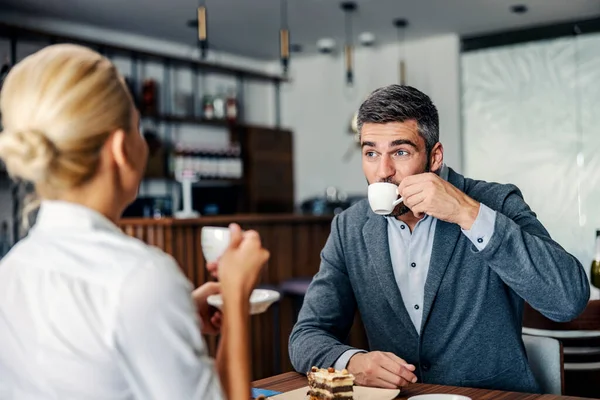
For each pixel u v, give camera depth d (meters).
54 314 0.72
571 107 5.37
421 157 1.50
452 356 1.54
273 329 3.88
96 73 0.76
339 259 1.69
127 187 0.82
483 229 1.34
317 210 6.00
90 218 0.77
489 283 1.53
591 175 5.29
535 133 5.53
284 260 4.04
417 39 5.98
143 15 5.03
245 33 5.66
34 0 4.58
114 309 0.70
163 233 3.58
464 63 5.84
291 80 6.54
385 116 1.46
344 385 1.16
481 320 1.53
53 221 0.78
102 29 5.41
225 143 6.30
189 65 5.69
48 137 0.74
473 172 5.82
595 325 2.04
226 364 0.81
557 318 1.40
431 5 4.92
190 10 4.91
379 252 1.60
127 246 0.75
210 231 1.06
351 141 6.41
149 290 0.71
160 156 5.45
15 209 4.38
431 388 1.31
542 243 1.37
